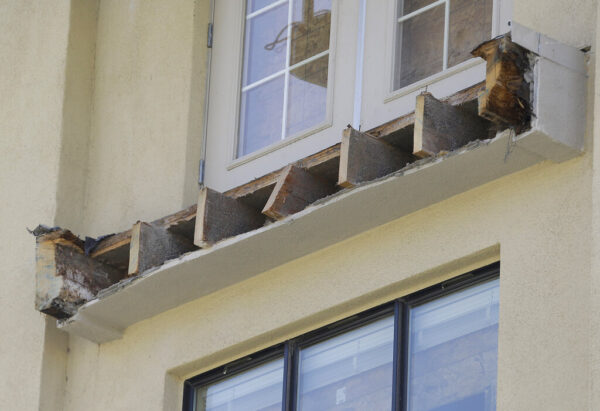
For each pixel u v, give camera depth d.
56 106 21.08
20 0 22.34
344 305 17.03
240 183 19.22
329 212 16.55
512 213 15.69
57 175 20.64
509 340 15.06
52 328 19.94
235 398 18.16
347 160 16.00
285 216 16.61
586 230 14.91
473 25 17.45
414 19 18.11
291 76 19.31
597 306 14.30
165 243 18.34
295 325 17.52
